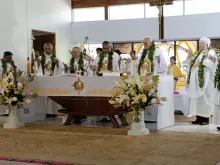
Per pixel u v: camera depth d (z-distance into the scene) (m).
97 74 6.40
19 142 4.70
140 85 4.93
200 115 6.14
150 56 6.27
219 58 5.46
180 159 3.70
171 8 11.81
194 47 11.45
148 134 5.12
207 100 6.08
